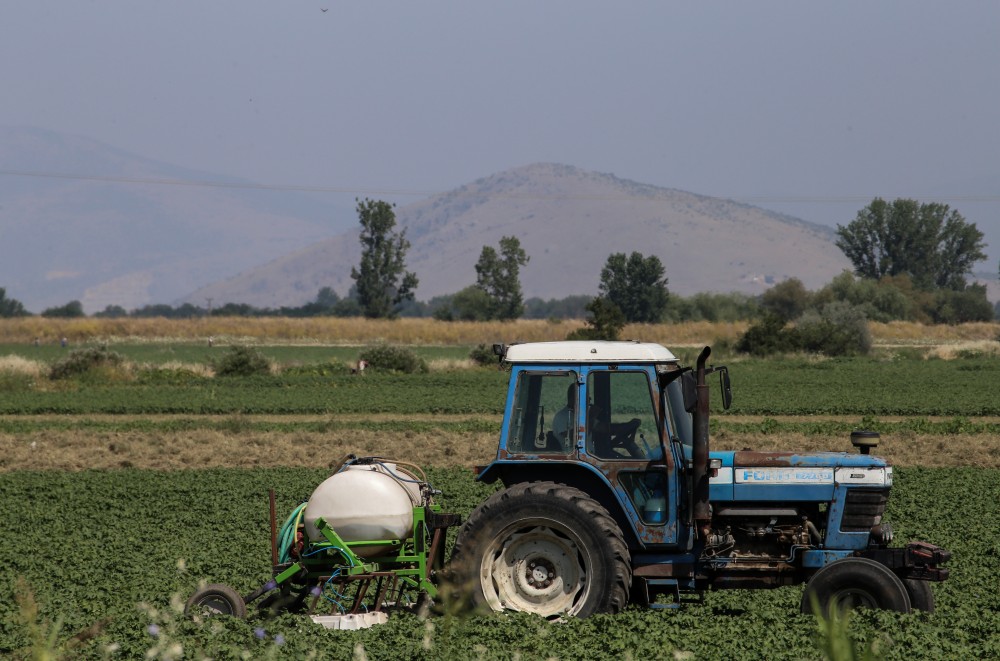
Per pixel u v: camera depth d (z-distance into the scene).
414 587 41.72
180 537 61.59
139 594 44.12
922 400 138.88
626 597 38.97
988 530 59.12
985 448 98.00
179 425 119.44
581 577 39.41
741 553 41.47
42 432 114.31
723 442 101.25
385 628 37.56
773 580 40.94
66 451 104.00
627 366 40.31
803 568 40.81
